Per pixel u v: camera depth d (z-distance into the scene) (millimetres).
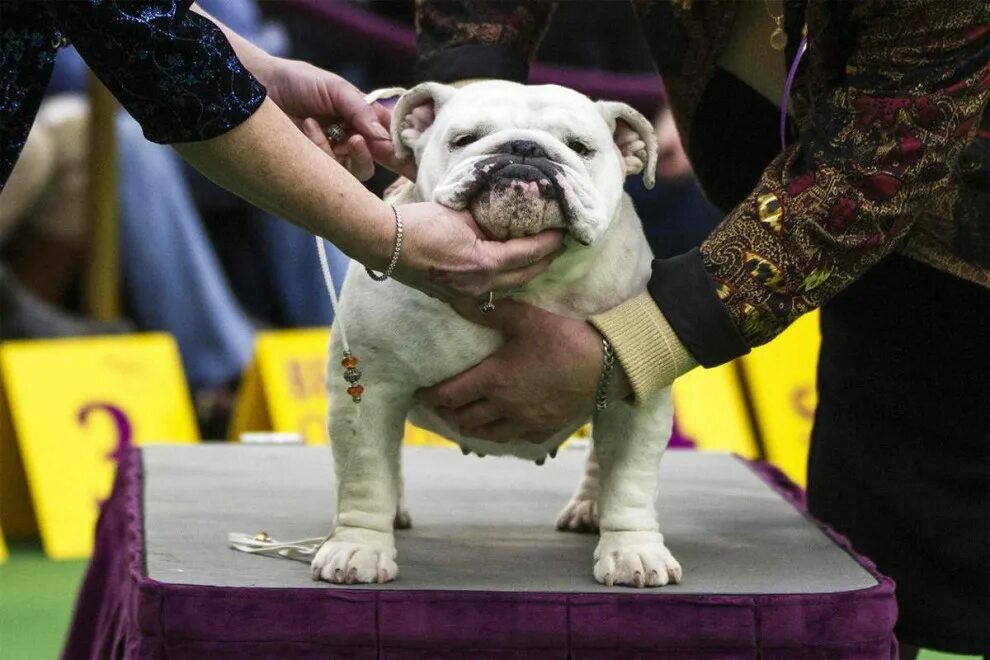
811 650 2969
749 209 3146
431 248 2941
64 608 5844
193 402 8453
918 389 3812
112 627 3496
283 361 7371
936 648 3863
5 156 2754
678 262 3174
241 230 9031
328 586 2986
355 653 2914
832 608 2963
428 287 3043
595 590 3039
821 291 3139
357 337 3254
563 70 8477
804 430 7836
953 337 3734
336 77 3639
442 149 3271
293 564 3246
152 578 2986
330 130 3662
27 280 8711
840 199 3059
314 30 8680
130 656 2936
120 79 2619
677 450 5512
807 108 3555
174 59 2598
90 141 7977
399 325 3209
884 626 3023
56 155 8531
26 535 7266
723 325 3115
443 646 2920
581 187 3049
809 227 3074
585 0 8469
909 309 3781
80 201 8648
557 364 3148
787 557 3469
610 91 8453
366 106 3615
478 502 4270
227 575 3084
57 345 7176
